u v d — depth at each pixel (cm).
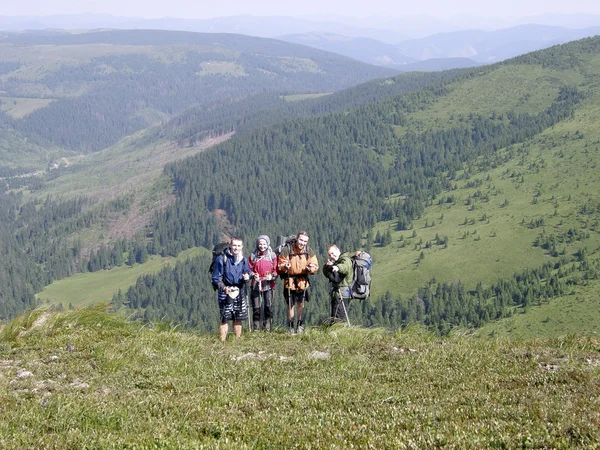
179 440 630
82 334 1330
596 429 607
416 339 1309
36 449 620
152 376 988
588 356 1073
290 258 1473
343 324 1401
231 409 764
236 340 1298
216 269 1337
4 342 1290
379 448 589
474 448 574
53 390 907
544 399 741
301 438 630
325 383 891
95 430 681
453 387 852
